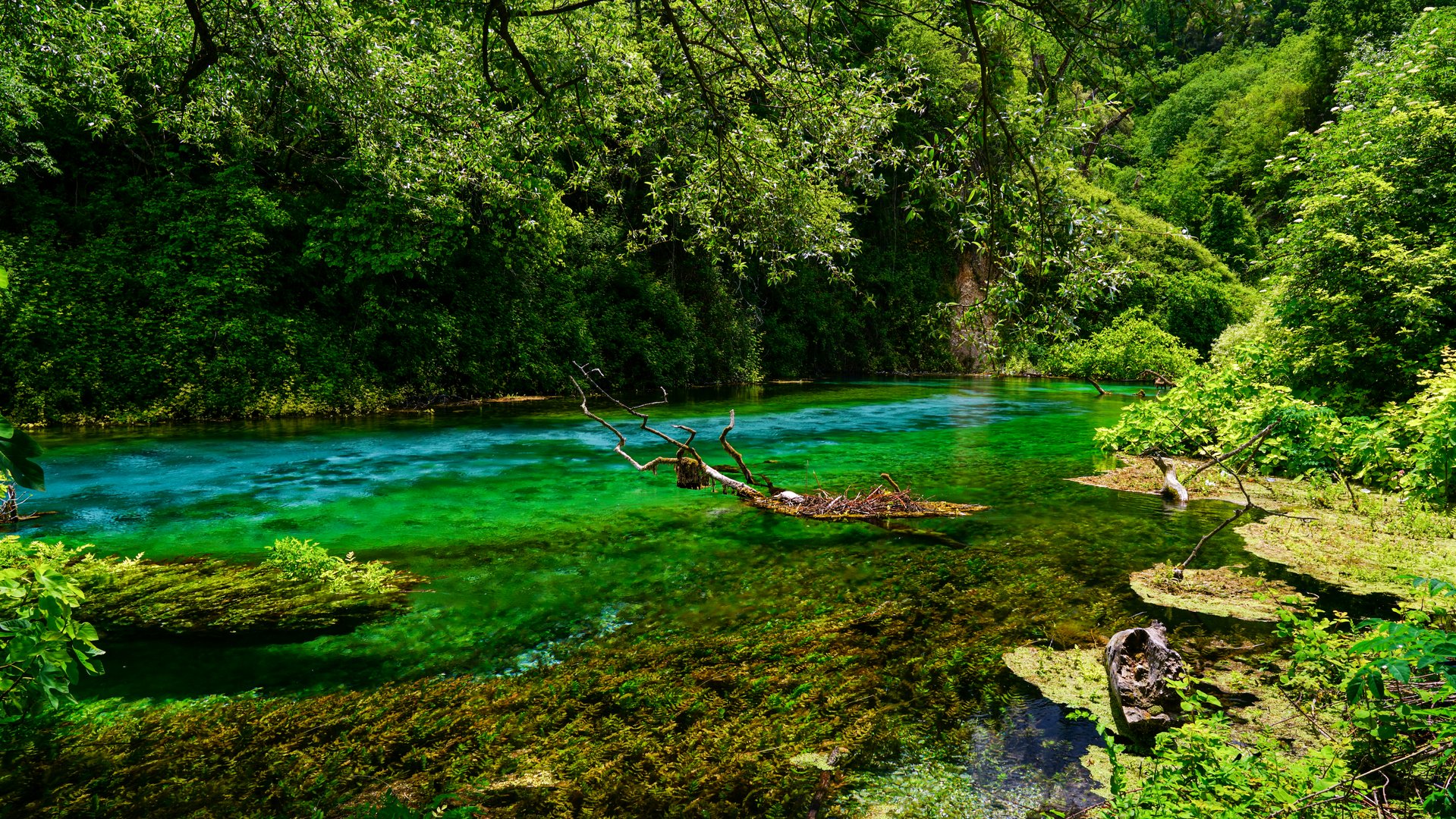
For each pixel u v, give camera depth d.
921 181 3.46
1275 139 39.75
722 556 6.14
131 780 3.09
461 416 15.53
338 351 16.05
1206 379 10.53
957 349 31.80
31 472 1.49
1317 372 9.97
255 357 14.85
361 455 10.97
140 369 13.67
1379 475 8.05
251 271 15.02
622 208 22.50
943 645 4.36
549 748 3.34
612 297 22.70
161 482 9.02
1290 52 40.84
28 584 3.23
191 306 14.30
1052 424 14.85
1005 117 3.11
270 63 5.72
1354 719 2.75
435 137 6.40
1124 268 3.22
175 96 8.86
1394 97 10.23
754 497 8.21
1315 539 6.38
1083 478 9.38
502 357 19.39
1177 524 7.03
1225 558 5.92
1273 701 3.56
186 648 4.38
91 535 6.74
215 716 3.61
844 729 3.48
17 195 13.58
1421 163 9.72
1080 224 3.19
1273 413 8.18
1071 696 3.75
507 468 10.08
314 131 7.42
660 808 2.91
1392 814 2.27
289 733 3.47
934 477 9.48
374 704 3.73
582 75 4.54
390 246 16.02
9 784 3.06
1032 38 3.00
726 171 4.99
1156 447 10.27
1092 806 2.85
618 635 4.56
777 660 4.21
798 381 27.02
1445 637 1.98
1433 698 2.28
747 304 27.05
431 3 4.65
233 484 8.98
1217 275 34.09
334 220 15.95
